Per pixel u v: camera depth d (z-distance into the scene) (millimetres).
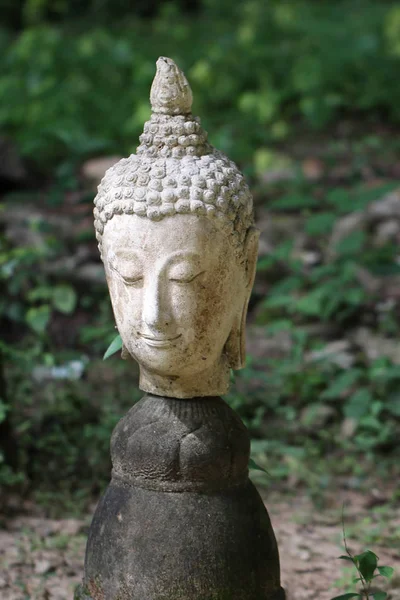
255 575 3807
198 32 15828
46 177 10031
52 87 11664
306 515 5594
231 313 3756
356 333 7711
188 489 3766
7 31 16594
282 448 5965
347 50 13367
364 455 6332
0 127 11055
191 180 3609
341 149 11078
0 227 8648
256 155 10211
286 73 12977
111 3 18016
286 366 6883
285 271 8320
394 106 12086
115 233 3662
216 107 12234
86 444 6031
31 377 6848
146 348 3664
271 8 16266
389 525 5492
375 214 8867
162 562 3713
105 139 10672
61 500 5633
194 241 3588
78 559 5043
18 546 5117
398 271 7883
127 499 3812
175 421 3789
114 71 12914
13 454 5715
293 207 9211
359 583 4797
